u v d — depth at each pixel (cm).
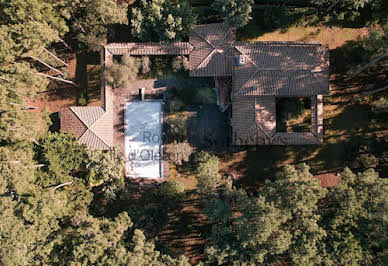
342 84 4069
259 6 4028
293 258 3272
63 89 4231
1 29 3412
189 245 4191
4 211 3266
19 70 3506
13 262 3169
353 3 3706
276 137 3825
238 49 3706
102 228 3591
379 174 4069
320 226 3444
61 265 3450
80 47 4147
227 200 3650
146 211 3850
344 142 4084
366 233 3359
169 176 4184
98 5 3566
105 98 3897
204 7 4050
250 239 3284
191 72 3822
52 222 3447
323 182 4119
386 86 3769
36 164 3747
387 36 3416
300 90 3681
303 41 4028
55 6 3697
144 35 3828
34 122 3662
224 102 4028
